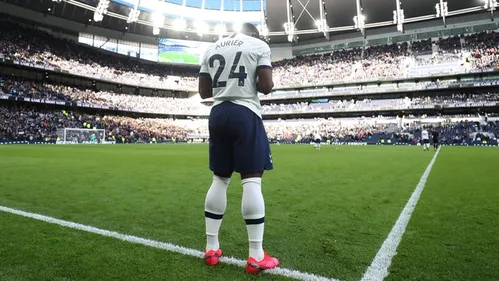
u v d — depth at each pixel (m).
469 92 43.66
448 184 6.04
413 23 50.28
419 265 2.18
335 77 51.41
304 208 4.02
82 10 44.03
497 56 42.50
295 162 11.63
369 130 44.44
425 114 45.19
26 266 2.12
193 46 55.72
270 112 53.78
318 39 56.72
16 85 37.72
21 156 13.32
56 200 4.40
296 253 2.43
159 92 57.31
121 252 2.40
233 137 2.29
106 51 51.81
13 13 41.06
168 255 2.37
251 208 2.17
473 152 19.11
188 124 55.19
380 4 45.38
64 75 44.66
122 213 3.68
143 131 47.19
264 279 1.98
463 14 46.84
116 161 11.41
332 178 7.06
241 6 51.72
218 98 2.34
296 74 54.91
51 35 45.16
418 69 46.56
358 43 54.19
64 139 36.28
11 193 4.91
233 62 2.32
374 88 48.12
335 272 2.08
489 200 4.47
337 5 46.91
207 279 1.96
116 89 52.50
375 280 1.96
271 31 52.72
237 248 2.56
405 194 5.02
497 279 1.96
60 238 2.71
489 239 2.73
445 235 2.85
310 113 51.56
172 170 8.54
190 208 3.96
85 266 2.13
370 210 3.89
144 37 53.94
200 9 51.00
